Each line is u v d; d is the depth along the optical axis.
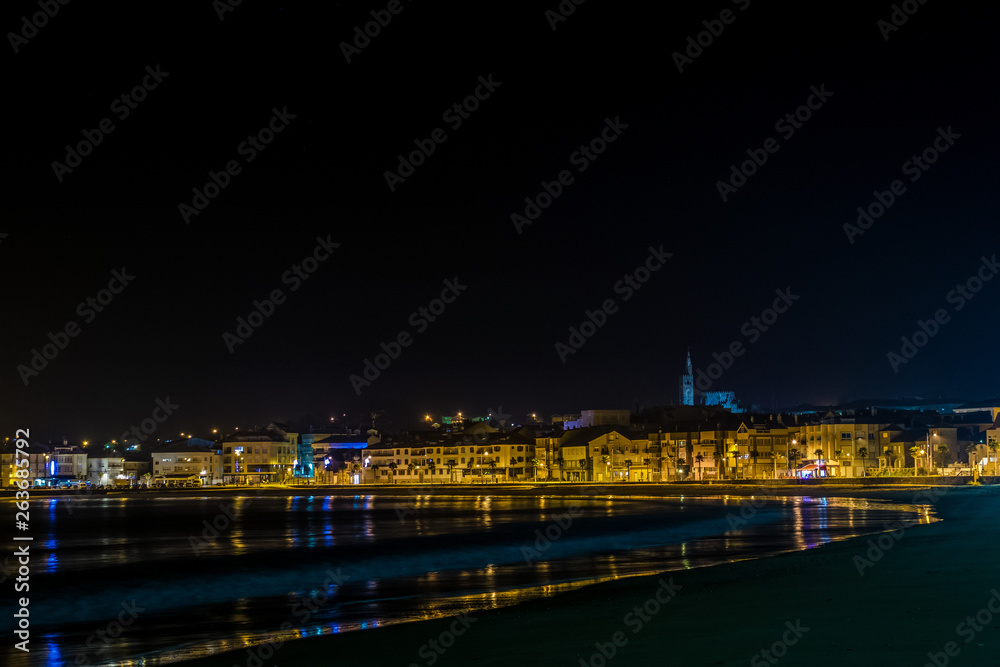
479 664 21.53
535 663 21.09
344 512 127.94
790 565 40.47
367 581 44.78
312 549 65.62
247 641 28.88
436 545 66.88
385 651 24.27
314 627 30.88
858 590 29.47
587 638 23.81
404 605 35.06
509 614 29.62
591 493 182.12
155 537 84.00
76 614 36.28
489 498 173.12
